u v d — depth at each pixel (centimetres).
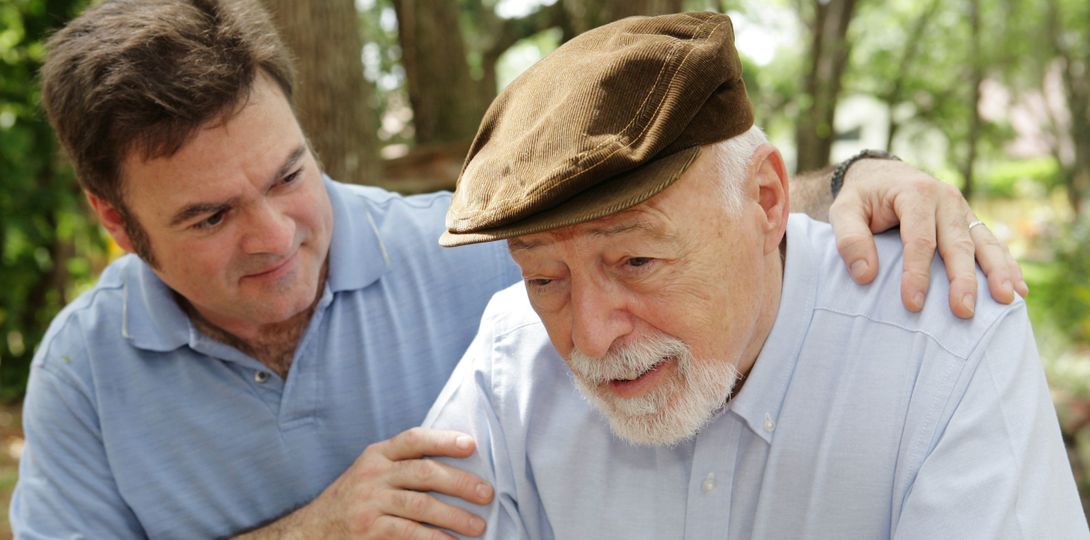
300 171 165
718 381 134
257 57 157
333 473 186
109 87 149
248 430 182
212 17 156
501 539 158
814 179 185
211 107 149
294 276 168
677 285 127
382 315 188
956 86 1514
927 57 1508
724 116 126
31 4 673
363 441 186
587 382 136
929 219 147
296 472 184
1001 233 1611
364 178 349
